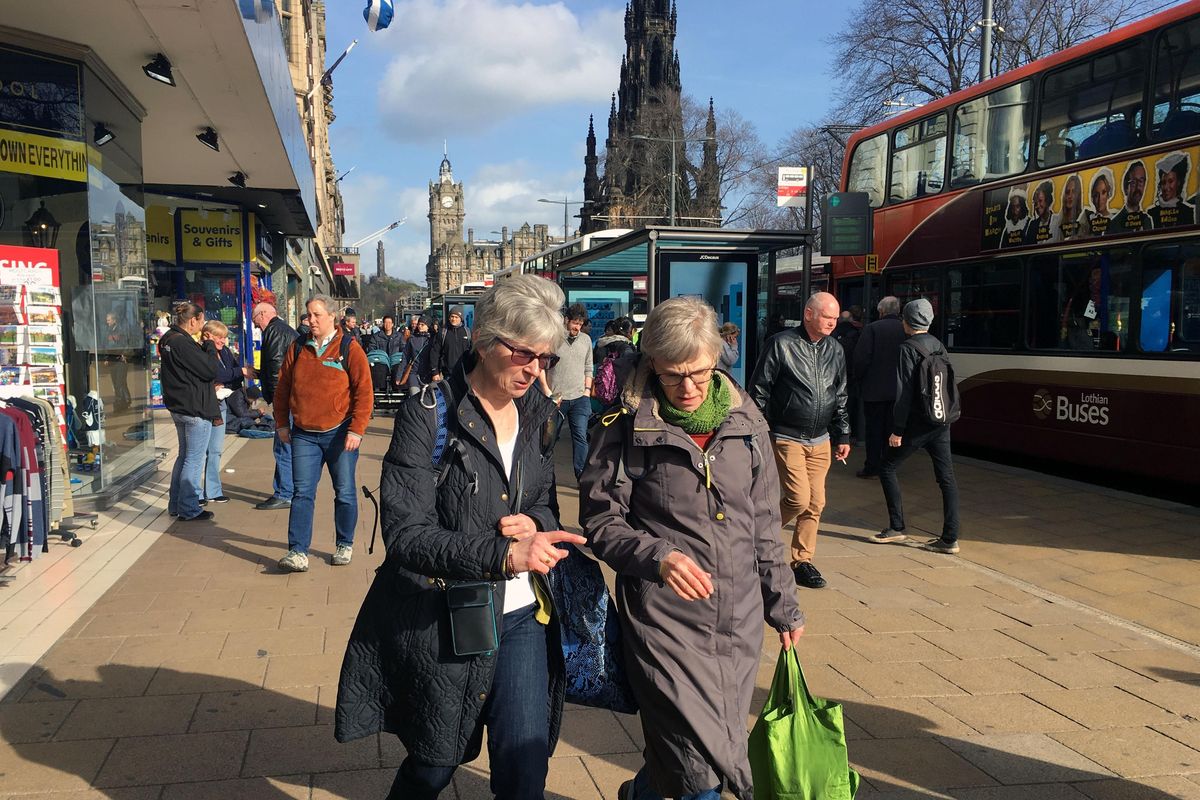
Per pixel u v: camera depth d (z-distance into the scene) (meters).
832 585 6.02
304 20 35.78
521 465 2.49
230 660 4.48
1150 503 8.68
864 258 14.10
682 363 2.53
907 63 31.70
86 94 8.46
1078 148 9.90
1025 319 10.65
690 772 2.46
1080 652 4.80
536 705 2.41
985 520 8.02
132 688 4.13
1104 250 9.55
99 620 5.07
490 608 2.33
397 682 2.38
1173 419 8.77
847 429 6.06
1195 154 8.50
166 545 6.84
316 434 6.12
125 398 9.29
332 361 6.08
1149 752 3.69
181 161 13.98
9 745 3.57
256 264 19.53
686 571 2.35
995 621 5.30
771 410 5.80
